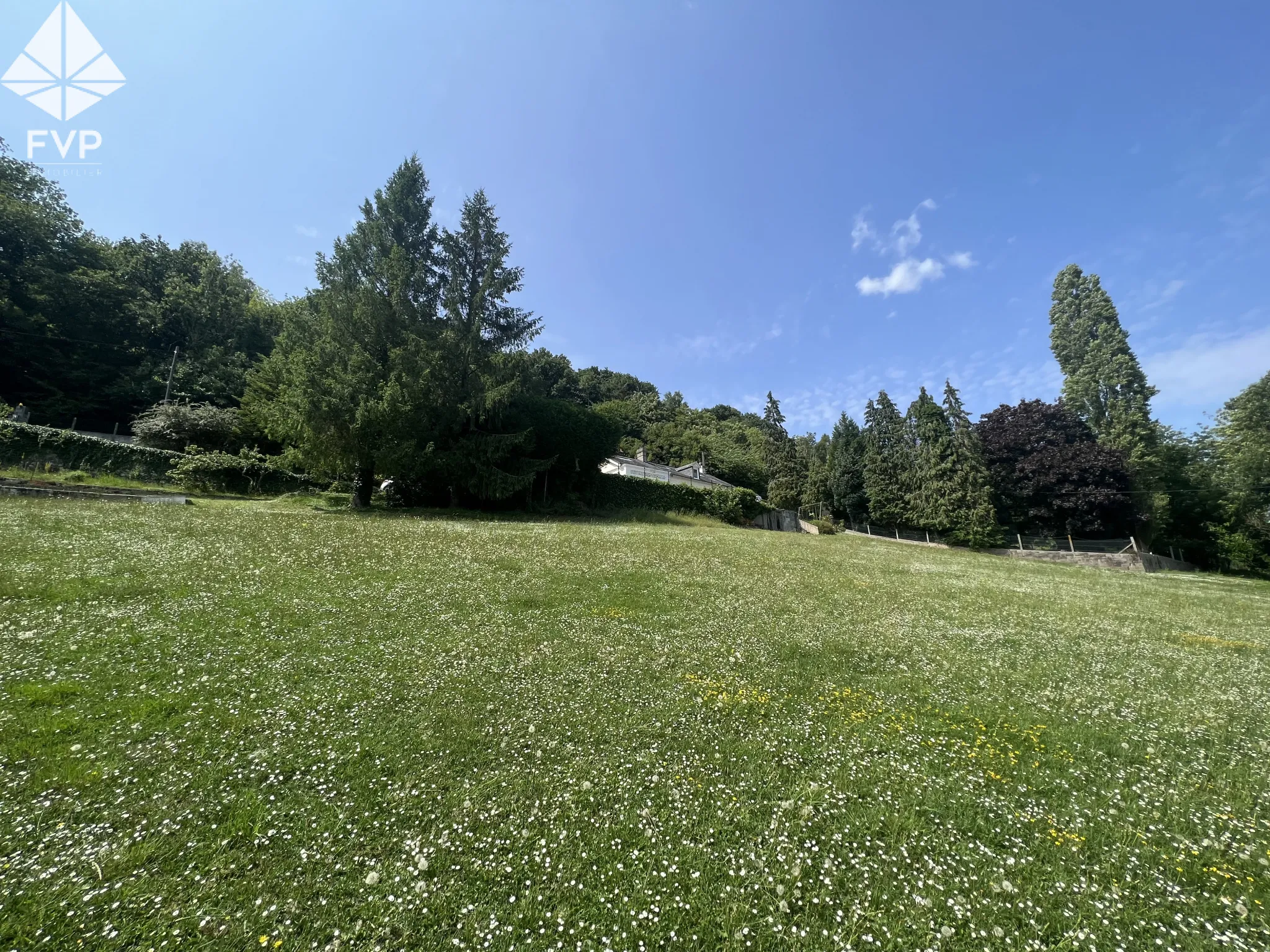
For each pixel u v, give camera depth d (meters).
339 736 5.90
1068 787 5.81
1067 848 4.68
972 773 5.96
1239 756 6.75
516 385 34.72
